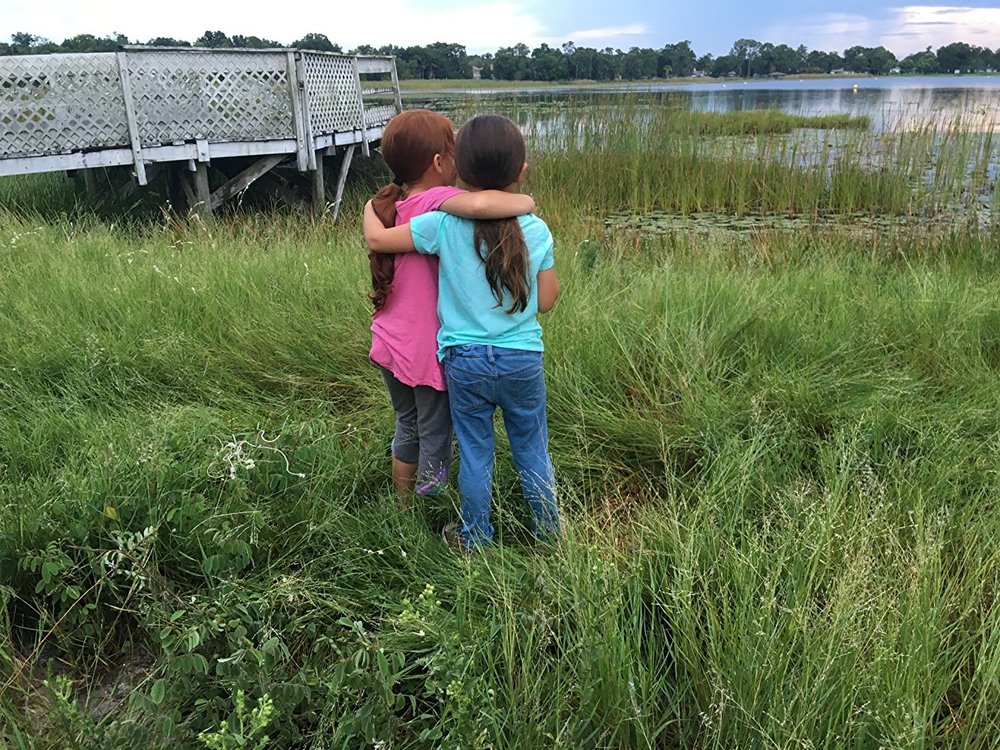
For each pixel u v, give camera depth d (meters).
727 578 2.15
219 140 8.11
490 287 2.26
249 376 3.76
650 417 3.23
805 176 9.63
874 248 6.39
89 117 7.32
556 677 1.82
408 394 2.59
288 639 2.12
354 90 10.51
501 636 2.00
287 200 9.56
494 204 2.18
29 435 3.11
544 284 2.36
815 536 2.19
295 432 2.70
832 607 1.92
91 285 4.55
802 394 3.32
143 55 7.44
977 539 2.35
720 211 9.43
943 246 6.61
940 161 9.38
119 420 3.21
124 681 2.12
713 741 1.74
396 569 2.39
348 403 3.60
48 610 2.28
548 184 9.69
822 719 1.72
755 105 25.20
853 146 10.02
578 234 7.31
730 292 4.33
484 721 1.71
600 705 1.83
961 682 1.89
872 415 3.13
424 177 2.40
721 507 2.54
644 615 2.15
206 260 5.14
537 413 2.46
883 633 1.79
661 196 9.71
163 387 3.62
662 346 3.62
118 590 2.26
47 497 2.50
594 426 3.22
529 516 2.71
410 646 2.02
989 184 9.55
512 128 2.21
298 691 1.78
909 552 2.19
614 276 4.91
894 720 1.66
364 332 3.92
